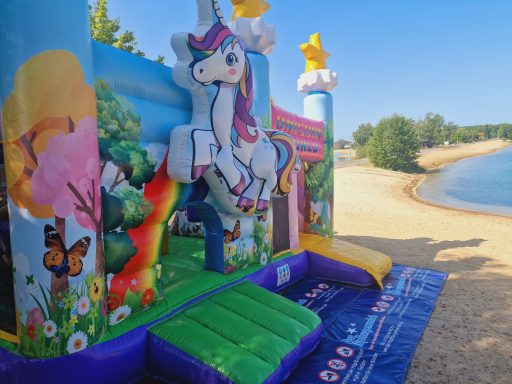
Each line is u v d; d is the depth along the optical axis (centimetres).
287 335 431
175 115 451
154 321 411
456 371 439
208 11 450
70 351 326
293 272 695
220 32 448
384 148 3781
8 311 354
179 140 419
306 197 867
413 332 529
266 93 622
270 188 562
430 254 994
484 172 3772
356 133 7712
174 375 381
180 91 459
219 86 465
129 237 398
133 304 402
